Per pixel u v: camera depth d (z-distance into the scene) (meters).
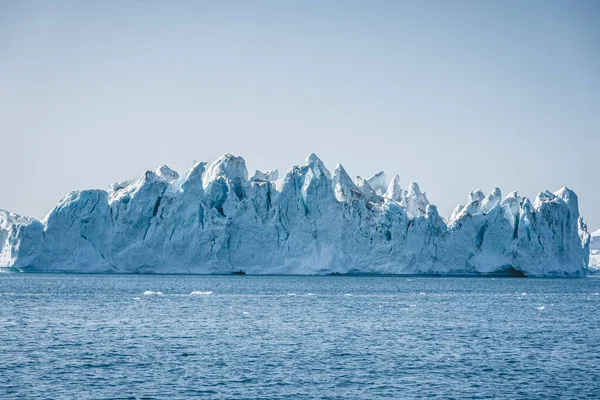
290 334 126.00
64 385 85.00
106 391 82.62
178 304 181.62
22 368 93.12
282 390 84.25
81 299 194.50
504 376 92.62
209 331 128.38
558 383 89.00
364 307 181.50
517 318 159.00
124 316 150.75
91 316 150.25
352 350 109.69
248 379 89.12
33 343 111.88
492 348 113.38
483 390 85.50
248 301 195.50
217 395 81.75
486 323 147.50
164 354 104.00
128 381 87.25
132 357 101.31
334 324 141.88
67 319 143.88
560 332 133.62
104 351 105.69
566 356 106.75
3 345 109.56
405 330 133.75
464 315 164.12
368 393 83.62
